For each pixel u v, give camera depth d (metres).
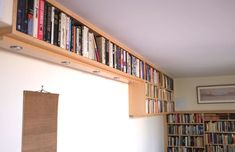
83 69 2.21
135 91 3.38
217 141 4.91
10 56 1.54
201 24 2.22
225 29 2.35
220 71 4.80
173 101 5.50
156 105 4.09
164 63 4.00
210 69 4.58
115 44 2.60
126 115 3.21
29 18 1.45
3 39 1.33
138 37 2.59
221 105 5.30
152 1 1.76
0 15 1.23
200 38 2.64
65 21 1.80
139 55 3.33
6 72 1.51
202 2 1.78
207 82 5.48
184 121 5.17
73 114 2.10
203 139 4.98
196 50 3.16
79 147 2.15
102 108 2.59
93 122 2.39
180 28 2.32
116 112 2.91
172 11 1.93
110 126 2.73
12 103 1.53
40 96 1.75
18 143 1.55
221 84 5.35
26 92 1.63
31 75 1.69
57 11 1.72
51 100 1.85
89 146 2.30
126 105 3.23
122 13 1.97
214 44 2.88
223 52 3.26
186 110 5.47
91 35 2.14
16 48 1.49
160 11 1.93
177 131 5.20
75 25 2.02
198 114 5.09
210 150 4.92
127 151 3.15
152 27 2.29
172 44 2.87
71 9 1.89
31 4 1.47
